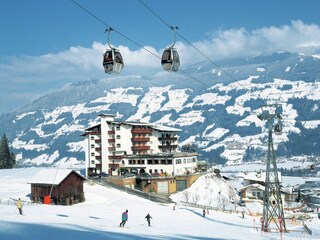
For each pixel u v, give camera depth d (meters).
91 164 133.88
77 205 81.00
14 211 57.91
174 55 34.44
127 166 124.19
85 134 135.25
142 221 61.50
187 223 63.94
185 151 133.75
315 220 90.56
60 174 83.19
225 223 69.00
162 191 110.25
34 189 84.81
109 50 34.44
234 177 177.62
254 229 62.47
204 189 114.19
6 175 132.12
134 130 130.38
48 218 49.97
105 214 66.38
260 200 114.81
